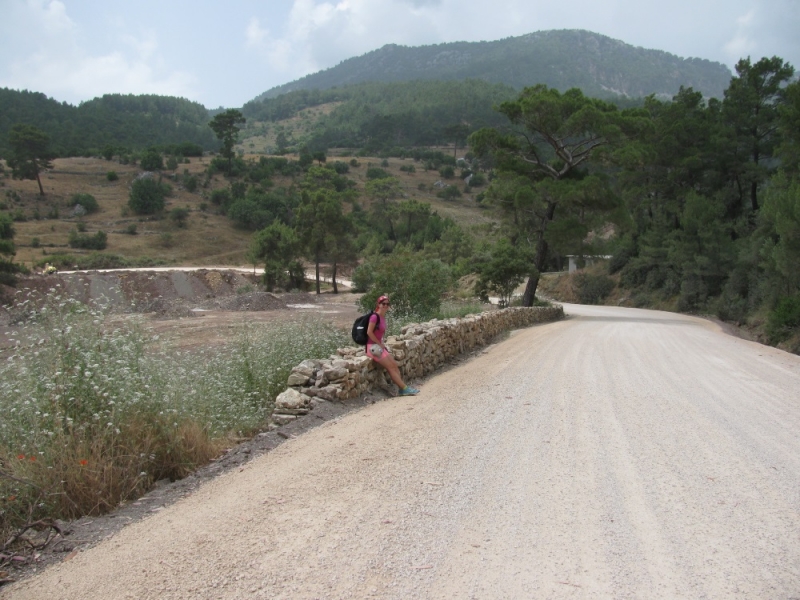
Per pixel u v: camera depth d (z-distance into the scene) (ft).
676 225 171.53
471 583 10.43
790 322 83.15
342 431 21.76
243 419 24.07
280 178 438.40
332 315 110.93
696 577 10.61
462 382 31.86
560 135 110.52
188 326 84.84
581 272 208.85
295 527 13.09
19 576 12.30
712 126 155.84
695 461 17.35
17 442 16.66
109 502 15.96
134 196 328.70
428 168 534.78
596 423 21.90
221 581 10.86
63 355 18.93
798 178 102.01
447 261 238.68
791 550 11.67
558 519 13.20
